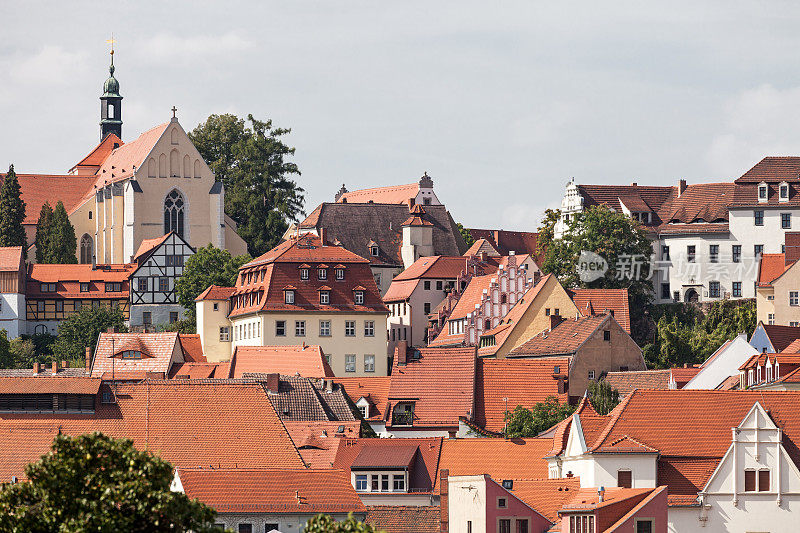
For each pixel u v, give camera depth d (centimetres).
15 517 17812
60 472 18038
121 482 18012
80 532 17562
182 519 18262
